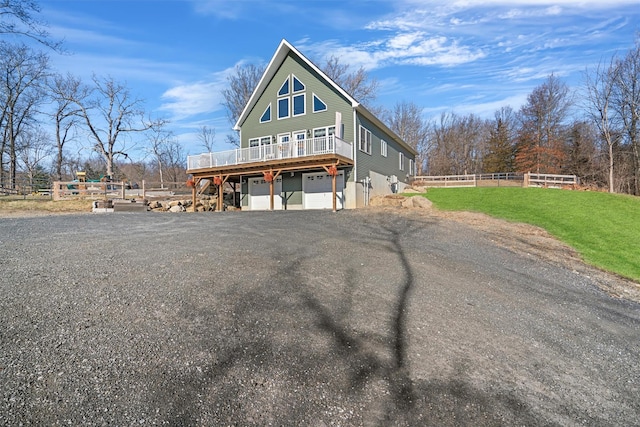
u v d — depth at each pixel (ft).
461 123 170.40
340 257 22.25
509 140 146.72
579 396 9.84
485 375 10.32
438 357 11.07
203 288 14.89
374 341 11.70
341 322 12.87
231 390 8.51
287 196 64.08
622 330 15.56
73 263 17.66
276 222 37.50
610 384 10.74
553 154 119.24
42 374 8.45
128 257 19.30
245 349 10.43
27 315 11.49
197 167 65.57
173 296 13.82
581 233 36.76
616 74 92.48
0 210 47.78
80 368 8.82
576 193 60.80
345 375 9.59
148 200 65.05
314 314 13.29
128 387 8.25
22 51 94.79
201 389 8.43
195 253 20.92
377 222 38.45
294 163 54.54
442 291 17.47
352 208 54.75
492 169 147.33
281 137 65.67
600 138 105.40
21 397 7.57
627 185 97.71
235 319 12.27
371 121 66.18
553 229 38.11
